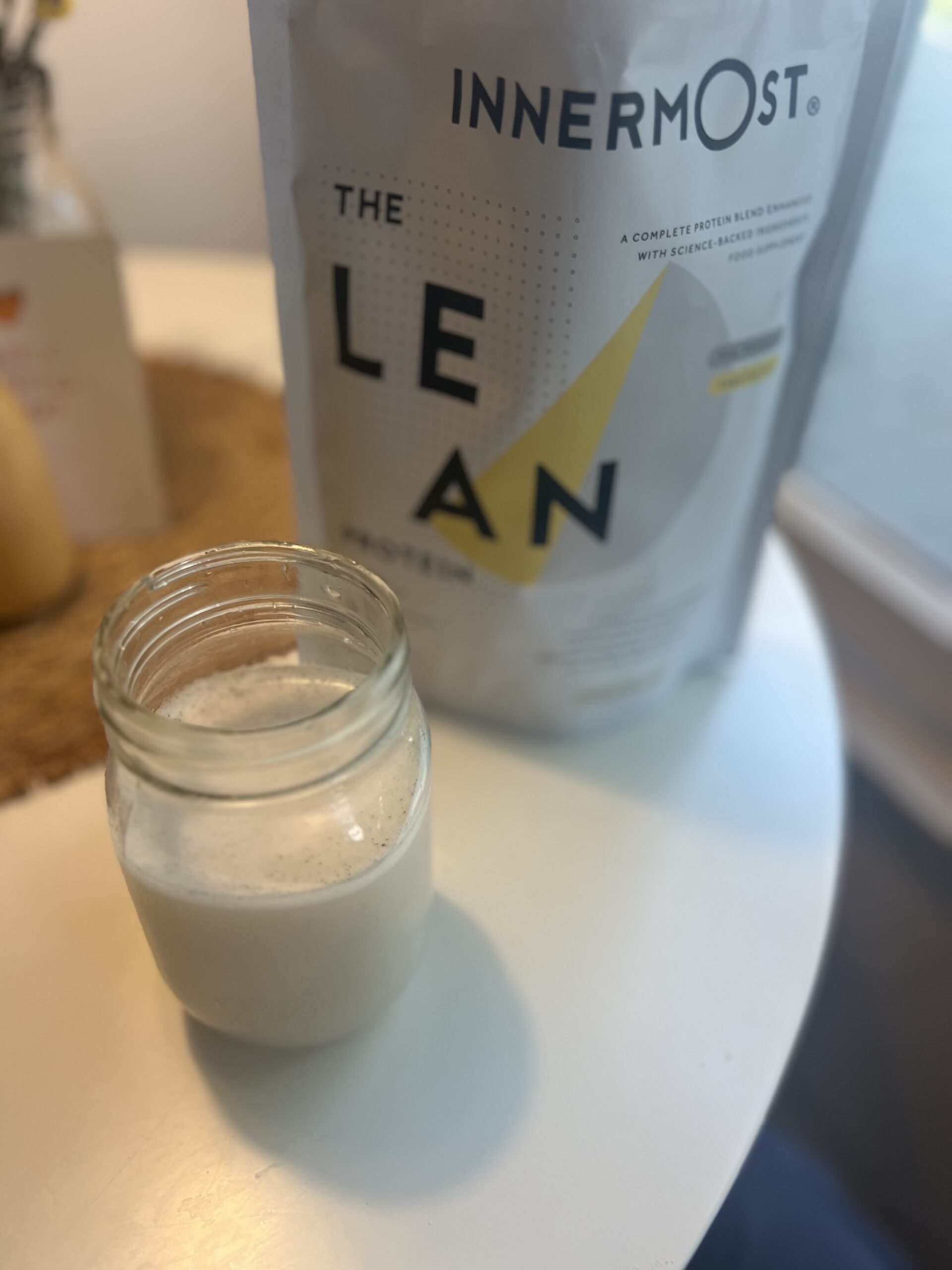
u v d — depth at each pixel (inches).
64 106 37.7
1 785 18.0
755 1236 23.1
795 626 22.3
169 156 40.3
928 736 38.1
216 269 38.1
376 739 11.6
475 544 16.6
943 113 30.5
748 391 16.1
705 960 15.4
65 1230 12.3
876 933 35.8
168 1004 14.8
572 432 15.2
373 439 16.2
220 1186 12.7
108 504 24.5
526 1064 14.0
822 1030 34.4
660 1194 12.6
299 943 12.0
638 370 14.8
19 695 19.8
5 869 16.6
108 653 11.7
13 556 20.5
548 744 19.1
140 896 12.1
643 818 17.7
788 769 18.8
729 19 12.2
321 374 15.9
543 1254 12.1
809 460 40.0
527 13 11.8
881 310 34.9
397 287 14.6
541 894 16.3
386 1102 13.6
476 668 18.3
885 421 37.6
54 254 21.5
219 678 14.6
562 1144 13.2
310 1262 12.0
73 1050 14.2
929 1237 30.0
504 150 12.8
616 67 12.1
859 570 38.0
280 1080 13.9
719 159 13.4
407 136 13.3
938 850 37.0
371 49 12.8
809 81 13.4
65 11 21.9
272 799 11.3
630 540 16.7
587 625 17.5
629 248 13.5
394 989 13.9
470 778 18.3
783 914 16.2
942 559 36.8
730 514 17.7
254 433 28.7
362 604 13.0
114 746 11.5
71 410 23.2
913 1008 34.1
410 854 12.7
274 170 14.1
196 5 35.9
